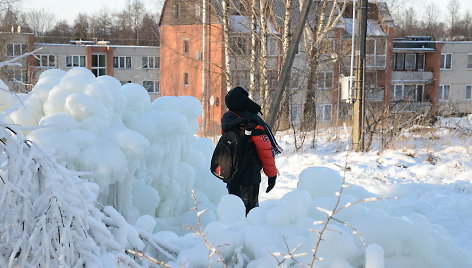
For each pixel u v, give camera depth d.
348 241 4.10
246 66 24.41
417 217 4.56
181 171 6.04
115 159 5.07
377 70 51.47
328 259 3.99
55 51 64.62
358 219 4.56
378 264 3.83
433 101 60.69
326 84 31.09
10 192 2.99
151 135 5.68
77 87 5.27
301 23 12.09
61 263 3.04
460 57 62.78
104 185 5.07
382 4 48.72
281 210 4.39
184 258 3.97
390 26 50.28
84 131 5.09
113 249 3.63
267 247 4.08
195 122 6.45
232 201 4.68
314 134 14.02
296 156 11.82
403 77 60.53
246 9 23.00
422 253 4.34
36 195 3.20
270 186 5.77
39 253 3.09
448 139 13.85
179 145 6.00
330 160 11.39
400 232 4.33
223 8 23.75
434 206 7.09
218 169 5.70
